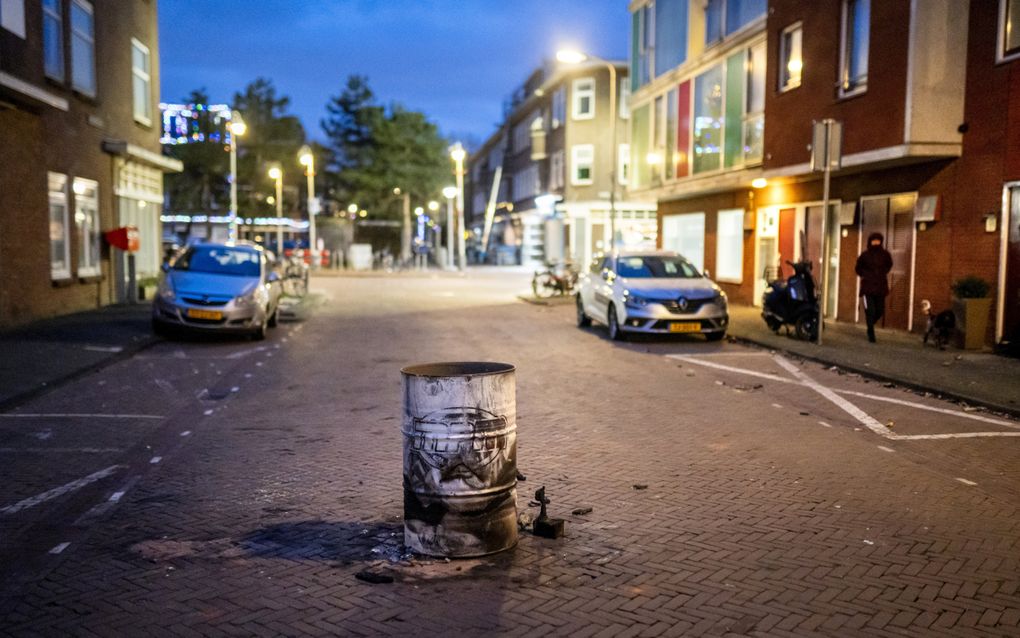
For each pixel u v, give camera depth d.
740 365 12.81
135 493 6.25
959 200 13.98
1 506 5.93
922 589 4.49
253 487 6.39
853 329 16.58
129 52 22.98
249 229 62.62
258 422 8.73
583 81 42.69
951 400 9.96
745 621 4.09
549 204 40.91
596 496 6.14
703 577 4.63
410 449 4.91
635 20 27.70
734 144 21.12
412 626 4.03
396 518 5.63
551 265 27.73
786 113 17.89
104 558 4.93
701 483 6.48
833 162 13.93
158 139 25.58
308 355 13.94
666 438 8.02
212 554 4.98
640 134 27.41
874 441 7.91
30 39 16.44
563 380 11.43
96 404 9.68
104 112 21.08
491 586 4.49
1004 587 4.52
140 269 24.39
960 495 6.20
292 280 26.70
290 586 4.50
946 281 14.38
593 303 17.58
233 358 13.51
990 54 13.24
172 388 10.75
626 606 4.25
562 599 4.33
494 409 4.88
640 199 27.38
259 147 61.31
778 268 19.33
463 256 47.44
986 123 13.34
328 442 7.84
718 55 21.78
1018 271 12.92
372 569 4.73
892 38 14.04
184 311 15.21
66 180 18.66
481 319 20.39
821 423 8.71
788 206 19.72
